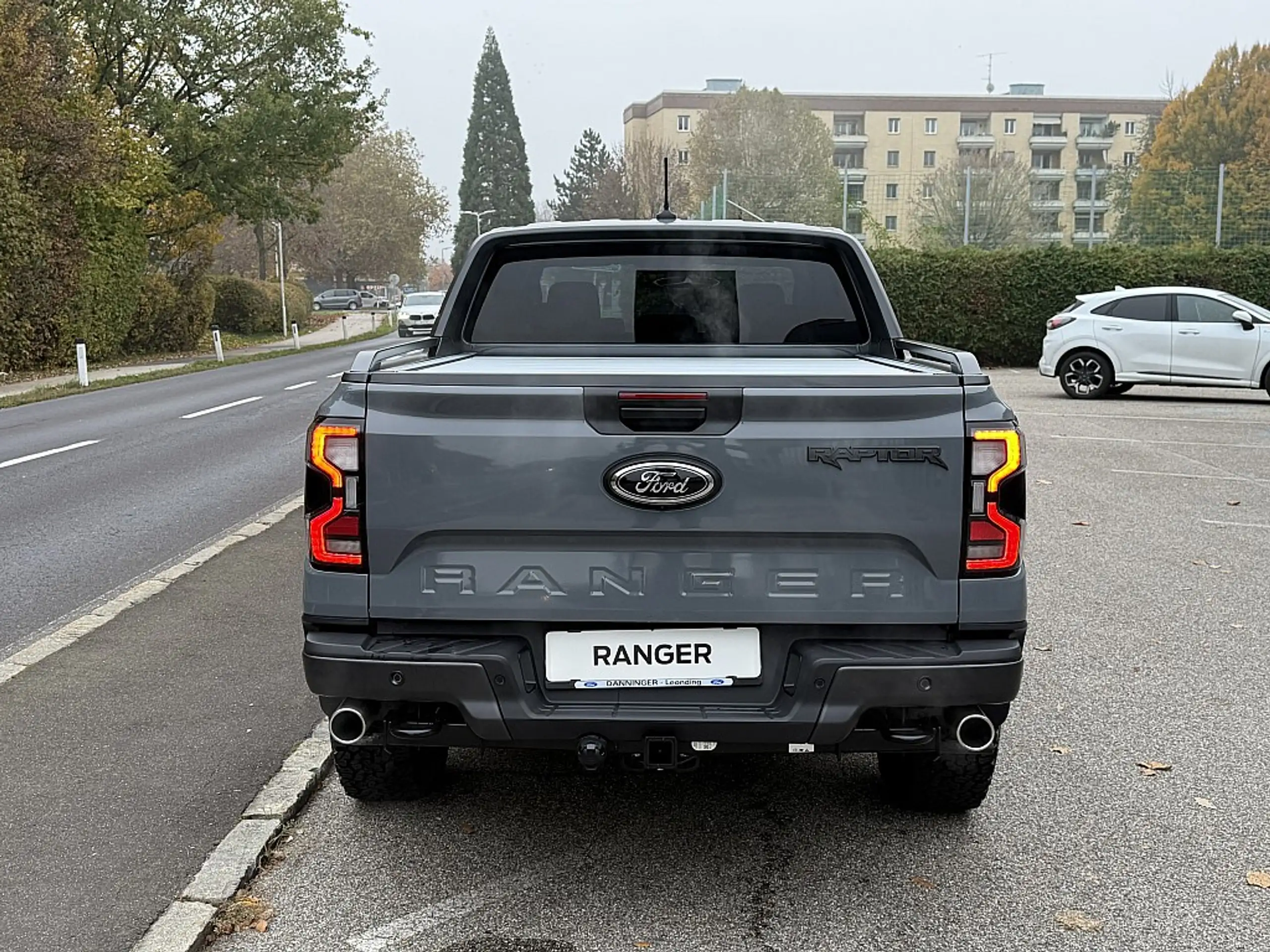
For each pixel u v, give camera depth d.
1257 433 15.34
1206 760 4.77
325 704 3.57
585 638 3.39
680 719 3.31
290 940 3.39
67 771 4.56
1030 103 111.44
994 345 28.33
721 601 3.35
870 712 3.46
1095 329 19.66
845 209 37.72
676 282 4.90
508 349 4.91
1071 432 15.41
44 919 3.47
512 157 123.62
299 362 34.81
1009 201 37.94
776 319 4.93
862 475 3.31
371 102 42.75
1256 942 3.38
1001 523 3.35
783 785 4.57
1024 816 4.25
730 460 3.30
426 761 4.27
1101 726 5.16
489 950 3.34
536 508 3.32
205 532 9.30
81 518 9.88
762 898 3.64
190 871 3.77
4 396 22.44
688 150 92.12
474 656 3.32
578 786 4.54
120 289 35.09
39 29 31.77
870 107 110.00
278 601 7.07
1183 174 27.97
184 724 5.07
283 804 4.21
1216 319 19.11
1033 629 6.68
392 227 102.25
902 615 3.36
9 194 28.36
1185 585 7.67
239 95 40.44
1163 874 3.80
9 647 6.30
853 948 3.34
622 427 3.31
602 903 3.61
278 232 58.31
